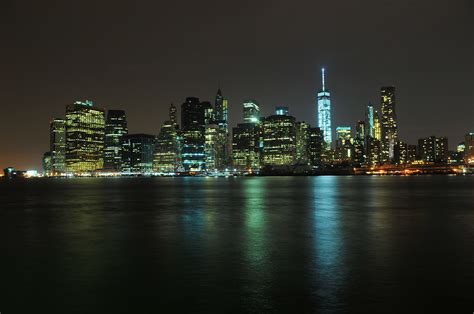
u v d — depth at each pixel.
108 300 21.88
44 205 94.06
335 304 20.73
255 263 29.88
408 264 29.05
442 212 68.44
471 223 53.00
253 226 51.47
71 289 23.83
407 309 19.97
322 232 45.47
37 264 30.30
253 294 22.48
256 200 105.50
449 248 35.06
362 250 34.41
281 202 97.25
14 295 22.80
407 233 44.25
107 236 43.91
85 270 28.28
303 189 177.62
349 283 24.25
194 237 42.56
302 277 25.69
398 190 157.50
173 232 46.50
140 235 44.41
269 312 19.86
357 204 88.38
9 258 32.47
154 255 33.22
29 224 56.12
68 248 36.72
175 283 24.83
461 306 20.30
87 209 81.31
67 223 56.88
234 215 66.25
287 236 42.66
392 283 24.16
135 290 23.55
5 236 44.66
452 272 26.64
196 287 23.92
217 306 20.77
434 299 21.31
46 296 22.61
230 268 28.41
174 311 20.19
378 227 49.53
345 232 45.34
